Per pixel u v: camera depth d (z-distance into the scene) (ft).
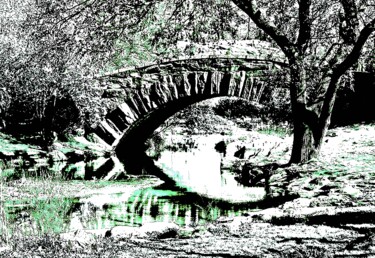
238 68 69.15
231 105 141.28
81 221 35.70
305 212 25.03
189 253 17.58
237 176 63.26
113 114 74.79
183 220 37.06
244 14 45.96
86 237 20.80
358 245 17.52
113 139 75.15
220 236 21.31
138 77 73.87
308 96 49.55
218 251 17.83
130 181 61.05
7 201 42.86
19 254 17.39
